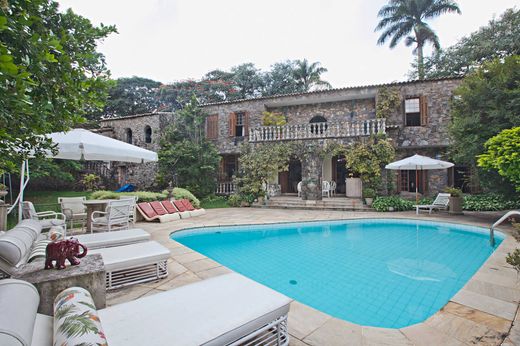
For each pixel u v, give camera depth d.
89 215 6.89
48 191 16.81
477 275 4.05
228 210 12.80
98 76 2.39
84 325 1.43
